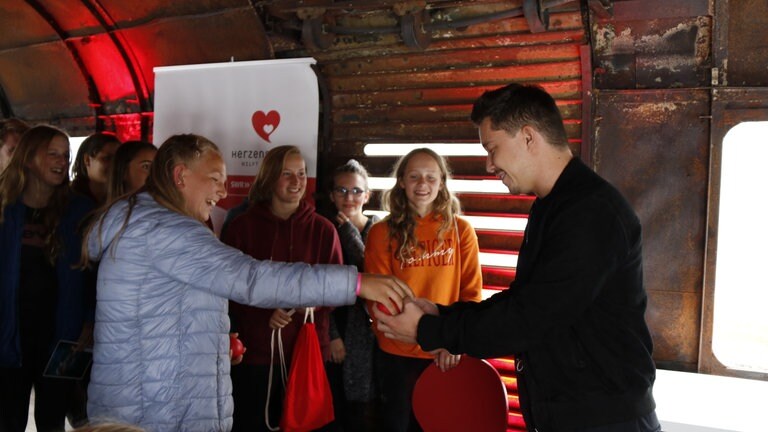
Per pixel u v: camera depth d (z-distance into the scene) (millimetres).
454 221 3559
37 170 3115
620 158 3957
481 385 2492
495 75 4207
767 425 3072
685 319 3852
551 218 1946
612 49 3932
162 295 2150
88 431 1022
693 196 3807
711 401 3357
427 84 4430
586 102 3957
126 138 5879
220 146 4770
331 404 3361
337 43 4465
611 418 1887
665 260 3889
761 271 4191
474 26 4062
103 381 2145
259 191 3746
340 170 4168
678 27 3754
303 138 4523
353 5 4094
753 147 3795
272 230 3652
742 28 3594
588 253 1832
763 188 3893
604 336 1908
